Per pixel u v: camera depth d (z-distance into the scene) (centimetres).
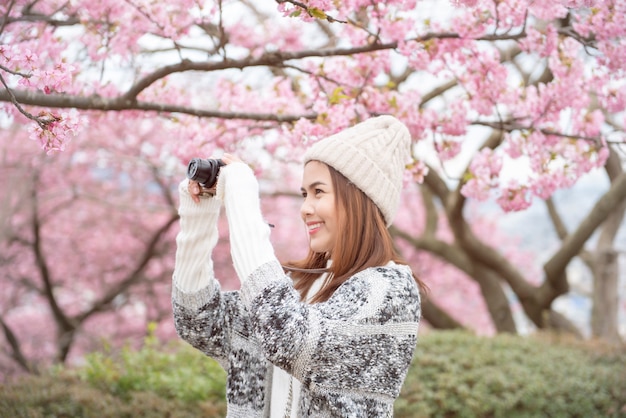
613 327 880
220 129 401
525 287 851
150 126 932
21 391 436
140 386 486
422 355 609
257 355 166
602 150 370
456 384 555
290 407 157
